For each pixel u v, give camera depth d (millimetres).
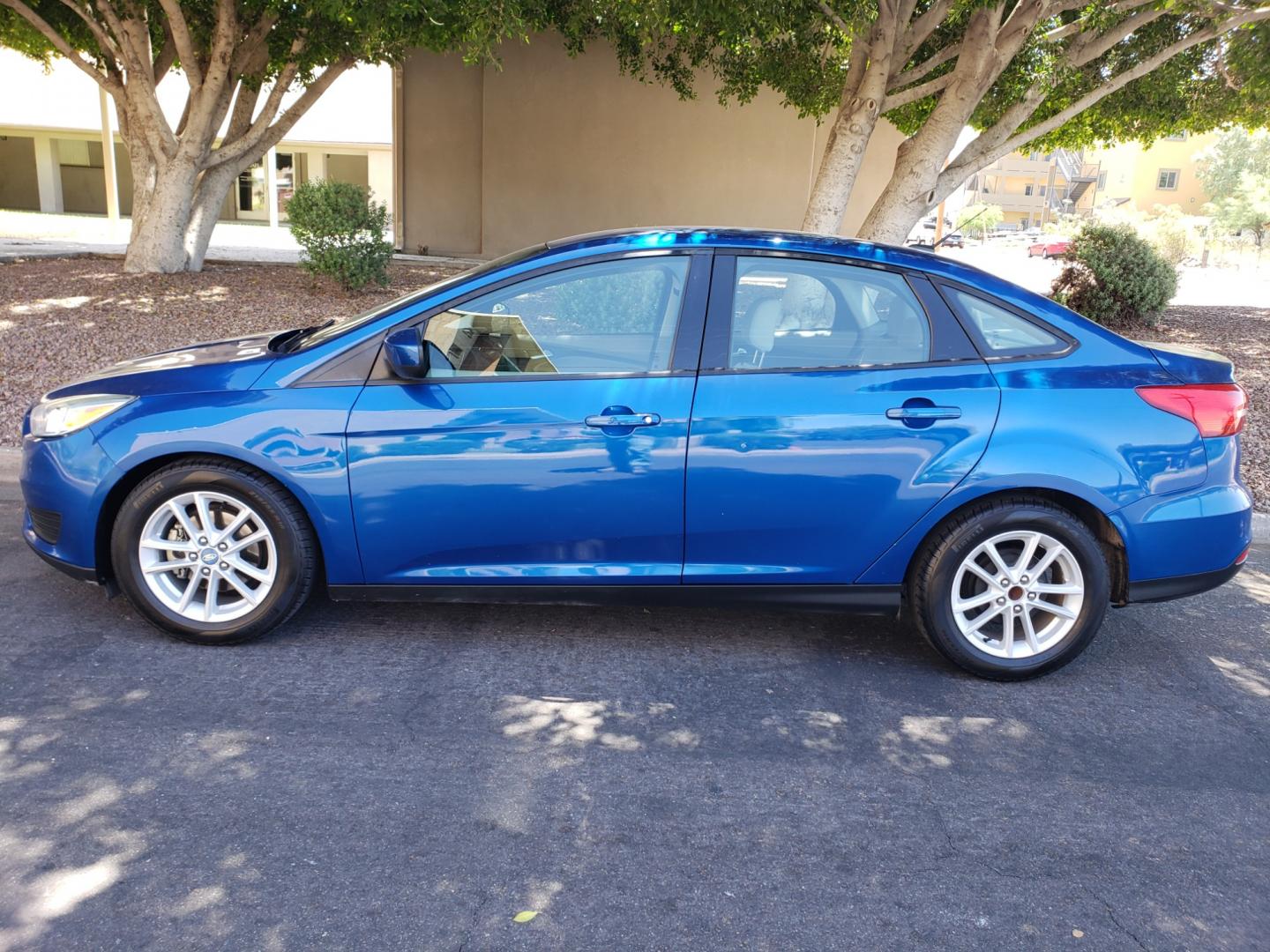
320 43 12211
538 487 3779
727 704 3766
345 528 3820
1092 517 3980
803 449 3771
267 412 3783
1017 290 3996
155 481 3820
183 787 3055
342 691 3709
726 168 17766
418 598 3949
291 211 11547
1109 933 2602
